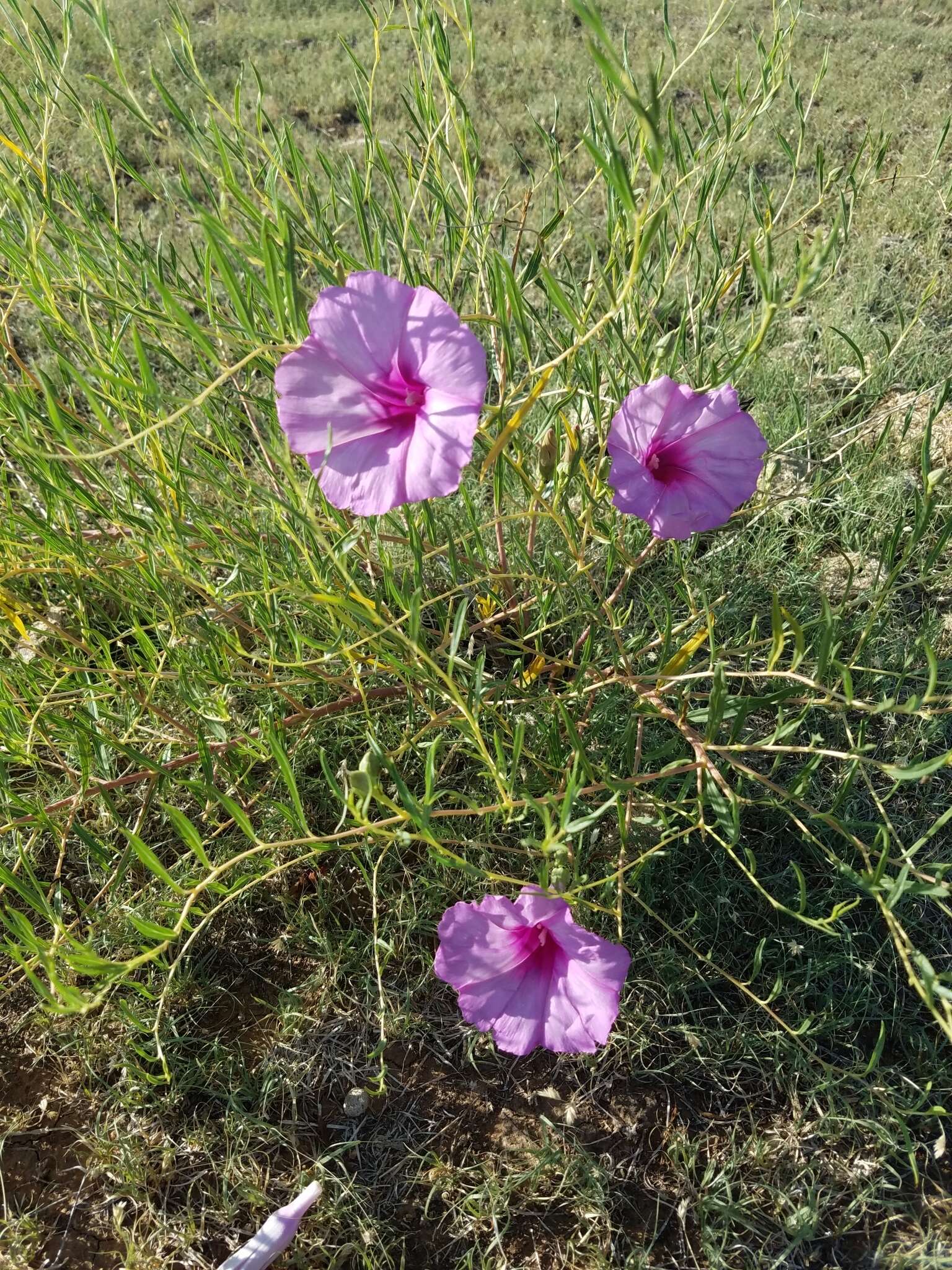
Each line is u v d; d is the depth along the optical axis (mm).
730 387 404
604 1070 470
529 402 318
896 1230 427
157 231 1017
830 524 676
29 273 428
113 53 392
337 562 321
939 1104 452
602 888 492
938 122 1196
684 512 401
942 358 765
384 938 505
